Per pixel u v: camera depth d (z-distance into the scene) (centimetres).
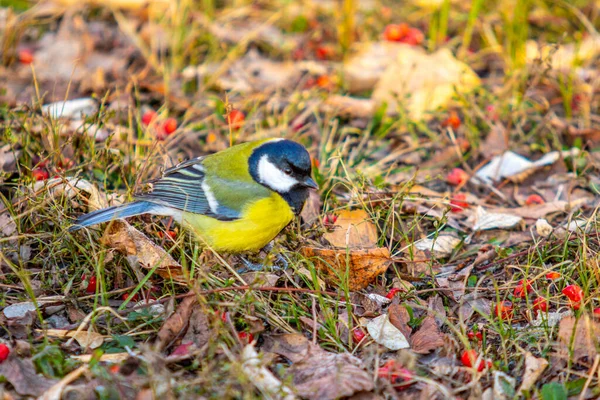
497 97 1407
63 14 1678
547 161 1252
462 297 896
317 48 1642
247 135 1306
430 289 926
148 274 863
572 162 1262
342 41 1616
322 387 747
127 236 912
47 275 928
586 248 941
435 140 1335
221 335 793
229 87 1459
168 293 905
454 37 1688
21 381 741
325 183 1145
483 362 789
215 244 966
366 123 1390
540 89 1450
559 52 1566
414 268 997
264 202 951
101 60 1527
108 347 812
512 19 1655
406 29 1622
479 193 1229
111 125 1239
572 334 796
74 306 878
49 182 1020
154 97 1414
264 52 1633
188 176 968
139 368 769
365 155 1273
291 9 1755
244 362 747
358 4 1780
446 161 1292
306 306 911
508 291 936
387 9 1752
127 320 849
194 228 962
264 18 1745
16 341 796
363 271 948
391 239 1016
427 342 843
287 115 1373
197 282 828
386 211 1078
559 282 938
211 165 979
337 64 1572
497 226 1095
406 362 775
